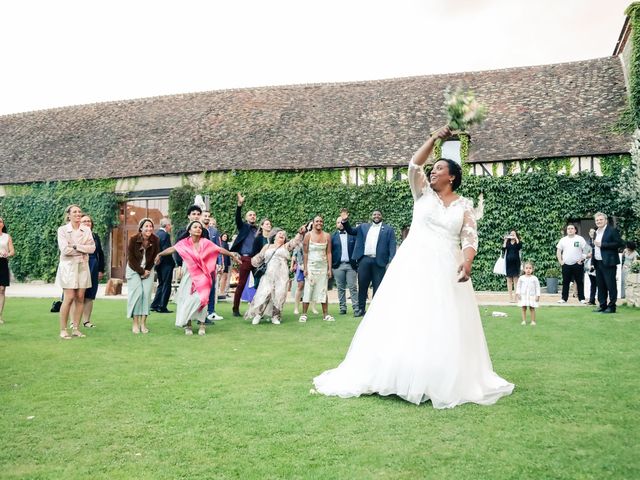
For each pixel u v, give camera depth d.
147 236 7.73
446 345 3.74
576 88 20.23
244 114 23.77
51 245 23.84
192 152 22.39
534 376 4.63
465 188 18.50
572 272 12.42
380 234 9.67
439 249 4.02
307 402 3.80
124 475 2.53
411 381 3.73
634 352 5.86
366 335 4.12
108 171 23.02
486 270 18.25
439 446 2.87
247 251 10.12
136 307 7.63
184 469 2.59
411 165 4.06
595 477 2.44
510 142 18.72
